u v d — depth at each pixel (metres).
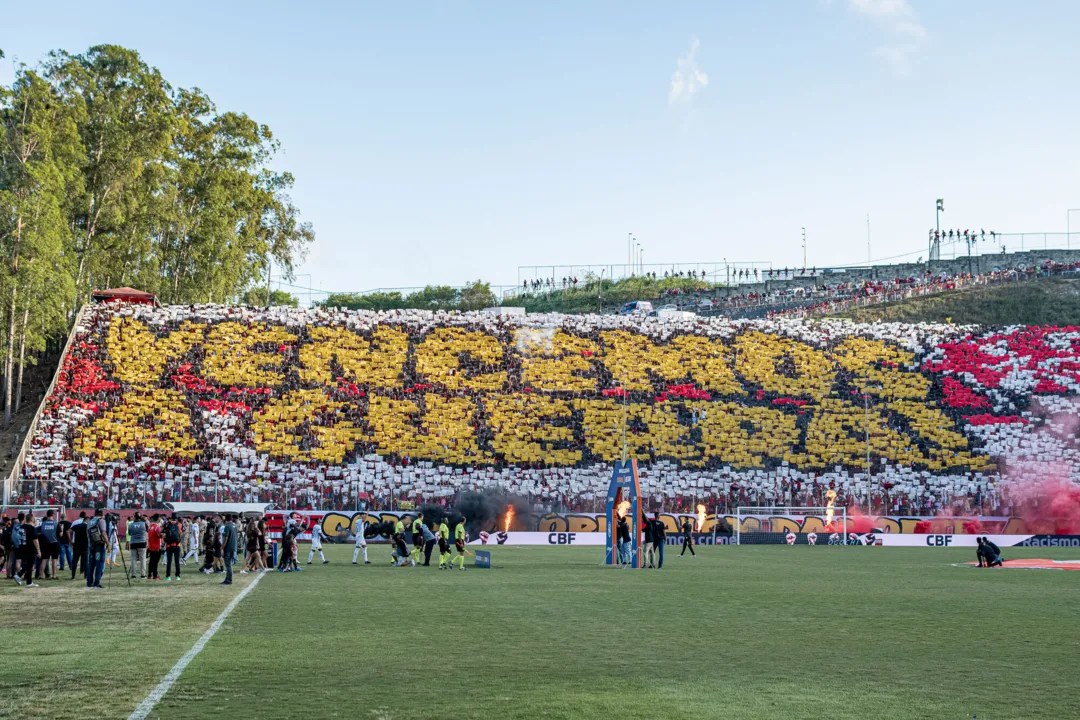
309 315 88.38
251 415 75.25
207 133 105.44
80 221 93.81
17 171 76.81
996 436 82.00
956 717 12.91
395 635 20.16
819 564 45.50
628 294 145.12
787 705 13.55
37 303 78.31
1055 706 13.62
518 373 85.19
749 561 47.47
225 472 69.62
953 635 20.89
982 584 34.56
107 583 32.81
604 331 92.19
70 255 85.56
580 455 76.94
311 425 75.62
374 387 80.81
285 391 78.44
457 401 80.81
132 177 91.19
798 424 82.38
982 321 115.94
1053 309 115.81
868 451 76.19
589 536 65.62
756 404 84.62
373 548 57.22
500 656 17.52
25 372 90.44
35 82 80.12
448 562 42.84
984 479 77.56
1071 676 16.00
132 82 95.81
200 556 47.34
